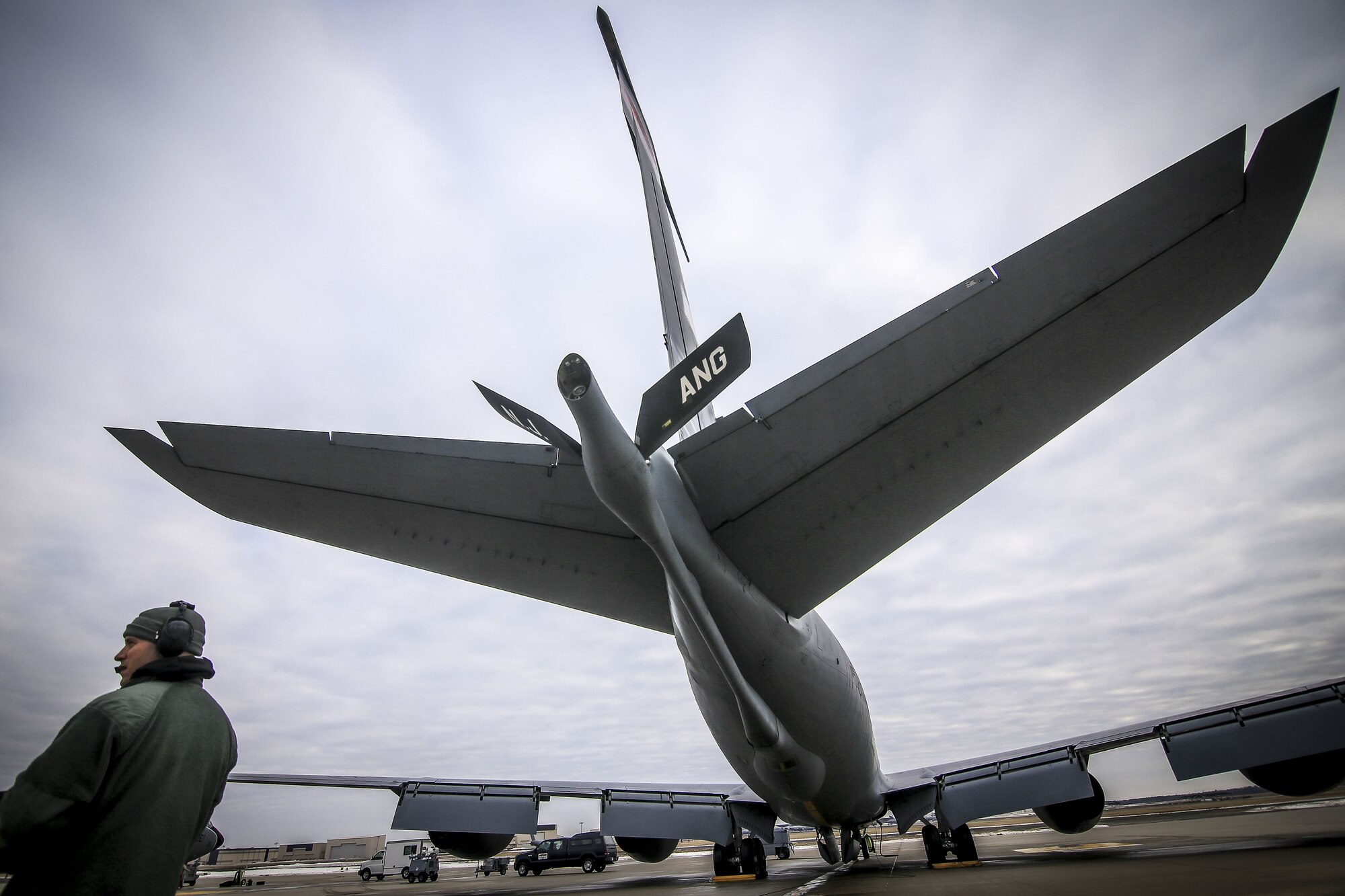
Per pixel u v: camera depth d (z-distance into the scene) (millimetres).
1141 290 4762
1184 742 8086
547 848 25531
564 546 6211
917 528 5605
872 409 5367
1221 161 4523
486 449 6023
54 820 1904
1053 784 9477
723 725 8062
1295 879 4645
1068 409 5000
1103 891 4863
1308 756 7555
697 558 5750
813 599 6453
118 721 2045
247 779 10203
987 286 5102
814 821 11555
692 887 9906
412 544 6145
